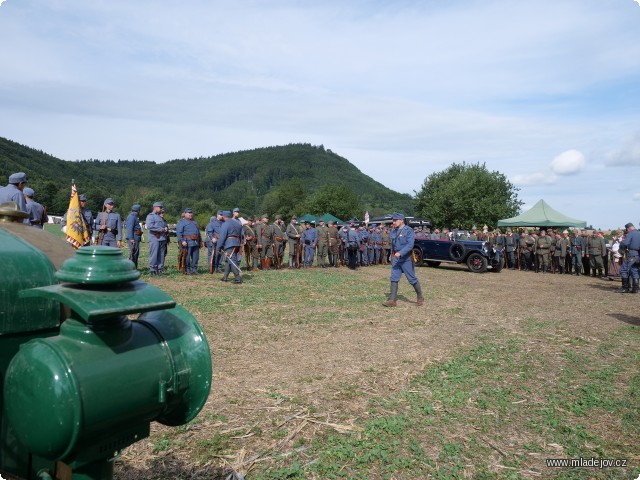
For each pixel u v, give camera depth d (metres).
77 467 1.65
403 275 17.17
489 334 7.67
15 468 1.80
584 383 5.34
